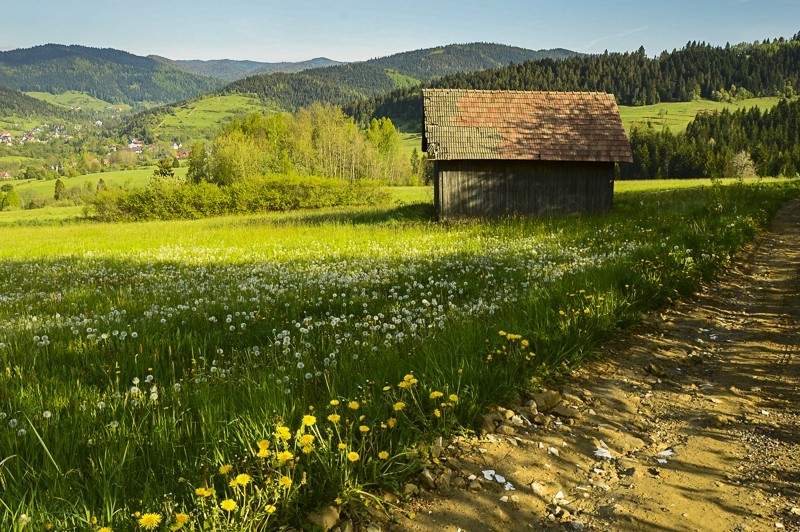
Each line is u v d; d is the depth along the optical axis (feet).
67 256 61.46
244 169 233.35
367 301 28.32
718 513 10.71
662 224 54.19
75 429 12.30
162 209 150.41
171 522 8.79
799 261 39.60
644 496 11.35
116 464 10.45
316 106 290.56
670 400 16.57
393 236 64.18
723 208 62.54
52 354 19.76
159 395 14.94
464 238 59.21
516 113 91.40
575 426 14.62
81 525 8.67
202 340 21.24
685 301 27.63
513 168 87.15
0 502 8.98
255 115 311.68
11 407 13.96
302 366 15.64
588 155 86.02
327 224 83.41
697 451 13.37
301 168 257.75
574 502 11.17
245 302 28.63
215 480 10.11
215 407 12.97
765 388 17.15
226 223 105.60
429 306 26.40
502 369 16.03
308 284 33.47
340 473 10.51
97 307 30.30
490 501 10.96
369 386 14.33
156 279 41.14
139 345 19.54
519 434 13.88
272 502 9.66
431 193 195.42
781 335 22.38
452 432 13.25
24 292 38.24
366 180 163.84
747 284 32.40
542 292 24.81
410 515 10.38
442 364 15.64
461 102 92.17
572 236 53.72
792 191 109.81
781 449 13.19
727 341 22.04
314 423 10.84
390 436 12.10
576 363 18.40
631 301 24.68
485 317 21.90
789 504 10.91
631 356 20.02
